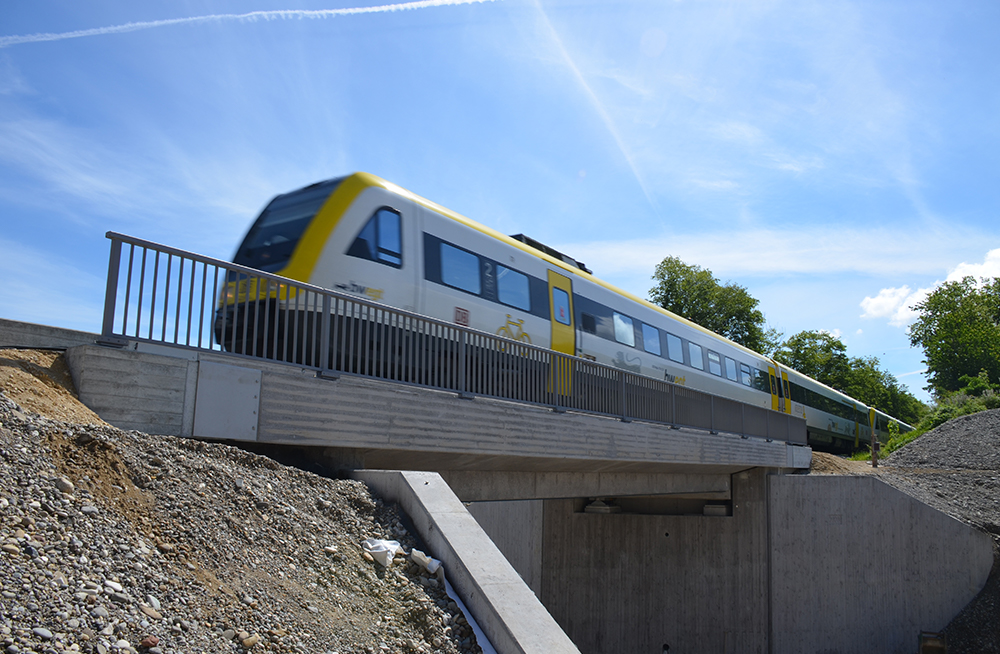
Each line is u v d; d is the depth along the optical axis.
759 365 25.56
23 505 3.91
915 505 20.72
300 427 7.20
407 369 8.74
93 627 3.34
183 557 4.23
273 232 10.65
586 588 24.16
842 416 35.41
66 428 4.88
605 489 14.83
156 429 6.16
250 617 4.00
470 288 12.05
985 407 32.78
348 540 5.36
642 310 17.88
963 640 18.86
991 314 62.25
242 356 6.88
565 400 11.51
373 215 10.59
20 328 7.47
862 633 20.55
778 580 21.52
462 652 4.62
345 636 4.23
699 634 22.39
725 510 22.78
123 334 6.10
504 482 11.71
